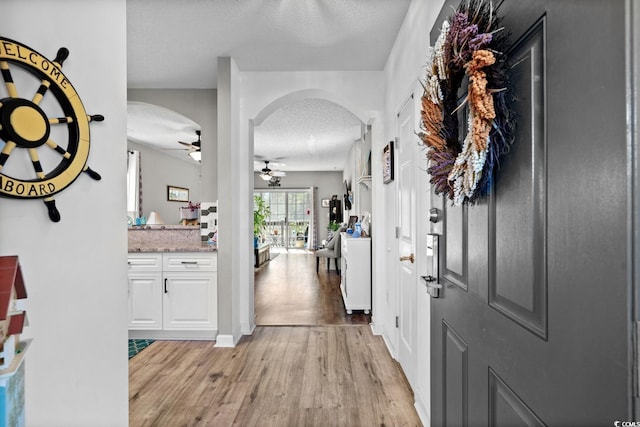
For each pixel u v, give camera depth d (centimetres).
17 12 87
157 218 441
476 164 90
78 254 105
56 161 98
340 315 409
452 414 126
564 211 65
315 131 588
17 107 85
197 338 335
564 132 66
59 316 98
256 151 776
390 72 305
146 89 379
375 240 344
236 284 330
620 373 52
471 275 108
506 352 87
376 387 237
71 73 104
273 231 1182
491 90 85
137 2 230
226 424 196
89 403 110
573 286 63
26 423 87
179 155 757
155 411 209
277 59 317
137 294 336
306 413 206
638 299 50
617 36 53
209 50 298
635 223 50
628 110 51
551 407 69
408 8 237
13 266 77
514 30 83
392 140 297
